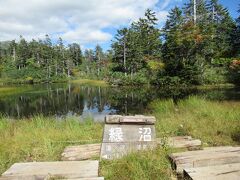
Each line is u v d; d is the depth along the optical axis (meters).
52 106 19.91
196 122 7.39
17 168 3.77
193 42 29.48
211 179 3.19
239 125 6.55
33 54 88.12
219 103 11.96
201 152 4.14
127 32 53.78
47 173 3.55
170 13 45.91
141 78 40.41
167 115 9.73
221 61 28.53
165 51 35.38
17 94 33.31
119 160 4.24
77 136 6.38
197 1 44.53
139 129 4.68
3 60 87.12
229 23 38.38
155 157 4.14
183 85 28.89
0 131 7.59
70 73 87.44
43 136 6.17
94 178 3.38
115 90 34.19
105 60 79.00
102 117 13.15
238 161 3.89
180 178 3.63
